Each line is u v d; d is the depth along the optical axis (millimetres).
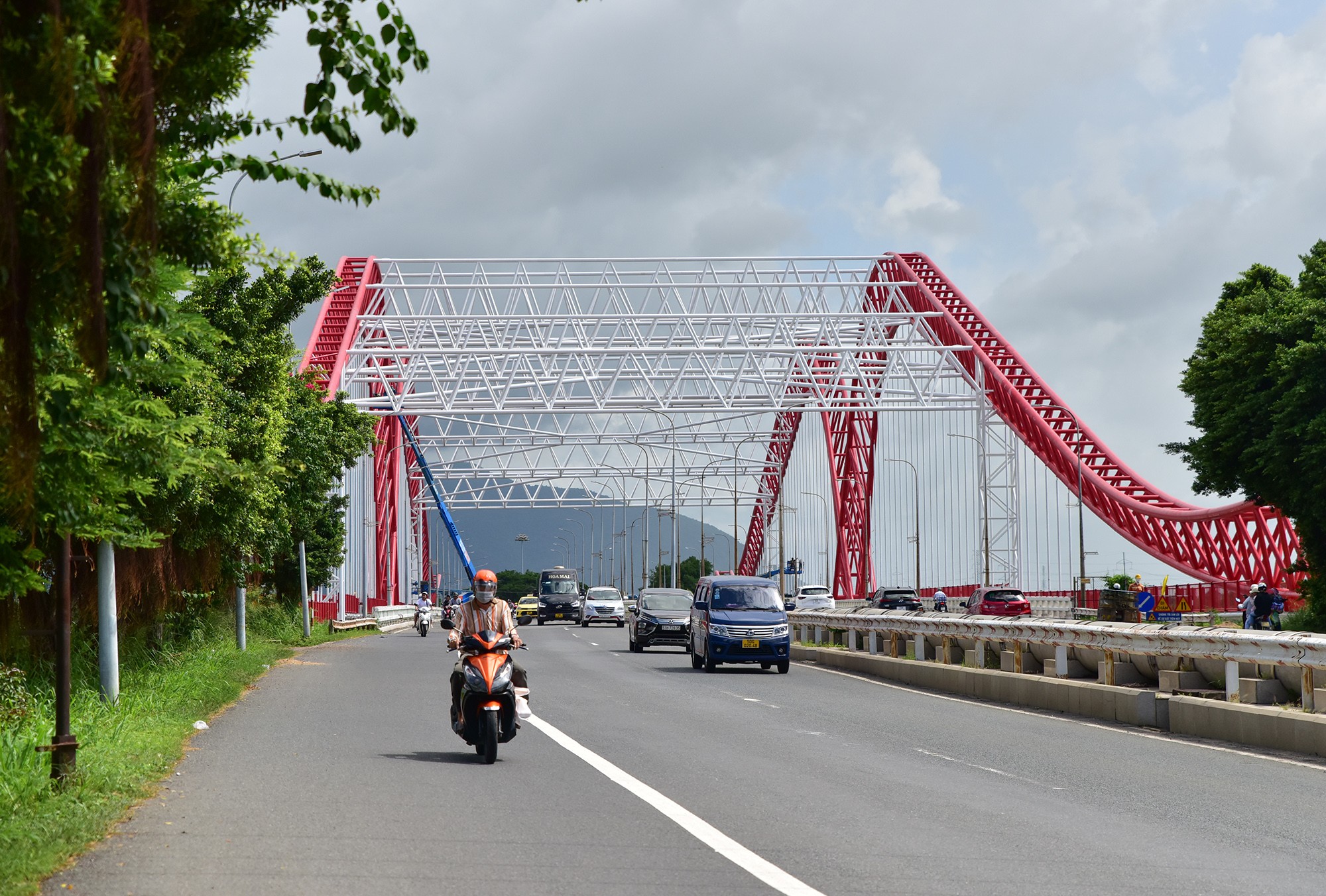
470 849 10688
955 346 102000
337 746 17938
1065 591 92250
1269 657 20359
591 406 95000
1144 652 23922
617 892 9188
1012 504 98250
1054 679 26031
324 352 96188
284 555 52062
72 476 11828
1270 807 13430
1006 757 17688
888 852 10812
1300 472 49938
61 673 13250
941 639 34062
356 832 11391
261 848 10578
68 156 7246
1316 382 48312
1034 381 103438
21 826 10602
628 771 15703
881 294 116125
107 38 7520
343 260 104188
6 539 12062
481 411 95375
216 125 9109
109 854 10273
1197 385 54469
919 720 22922
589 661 41719
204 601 32625
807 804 13336
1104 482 94875
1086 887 9562
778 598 37875
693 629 38938
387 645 53312
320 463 41281
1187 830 12070
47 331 8516
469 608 17484
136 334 11828
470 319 97938
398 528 130750
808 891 9297
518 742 18875
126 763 14672
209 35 8727
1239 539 83625
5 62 7109
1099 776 15789
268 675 32500
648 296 99438
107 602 20797
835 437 145625
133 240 7973
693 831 11672
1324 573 52094
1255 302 52469
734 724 21797
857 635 41281
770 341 97562
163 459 14203
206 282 13828
